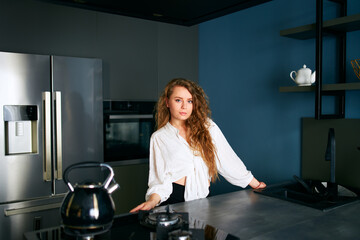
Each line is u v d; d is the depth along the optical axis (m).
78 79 2.58
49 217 2.45
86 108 2.63
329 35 2.07
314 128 2.26
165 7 1.55
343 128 2.09
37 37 2.57
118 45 2.95
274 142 2.58
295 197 1.72
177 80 1.71
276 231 1.14
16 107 2.32
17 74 2.30
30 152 2.44
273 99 2.58
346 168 2.07
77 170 2.61
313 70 2.28
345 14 2.08
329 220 1.26
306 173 2.32
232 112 2.99
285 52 2.47
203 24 3.33
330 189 1.75
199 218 1.28
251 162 2.80
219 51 3.12
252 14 2.73
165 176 1.73
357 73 2.04
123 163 2.96
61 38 2.68
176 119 1.79
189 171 1.73
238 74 2.90
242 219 1.27
